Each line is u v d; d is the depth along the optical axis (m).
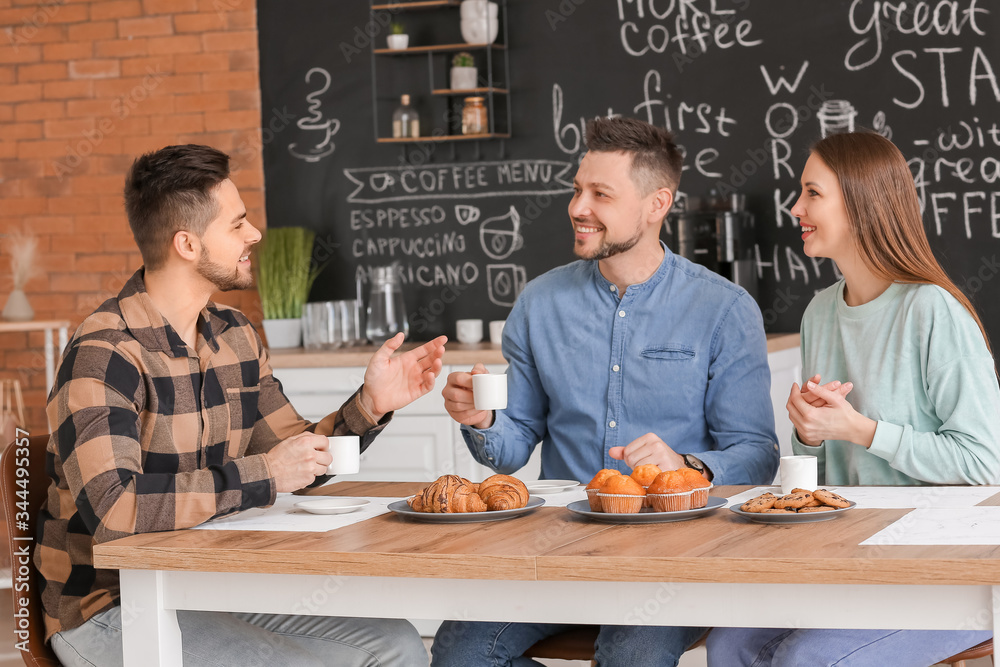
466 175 4.09
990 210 3.55
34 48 4.29
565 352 2.28
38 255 4.30
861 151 2.02
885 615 1.27
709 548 1.36
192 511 1.64
